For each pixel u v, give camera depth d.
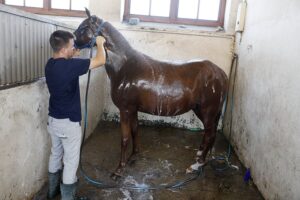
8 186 1.45
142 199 1.96
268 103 2.09
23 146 1.57
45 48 1.79
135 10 3.63
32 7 3.59
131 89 2.04
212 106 2.25
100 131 3.32
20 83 1.51
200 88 2.18
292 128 1.67
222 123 3.62
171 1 3.56
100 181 2.16
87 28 1.99
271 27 2.16
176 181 2.25
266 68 2.20
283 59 1.88
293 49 1.73
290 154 1.67
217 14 3.59
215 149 3.05
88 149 2.77
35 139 1.73
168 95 2.08
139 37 3.46
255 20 2.60
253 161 2.32
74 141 1.60
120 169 2.23
